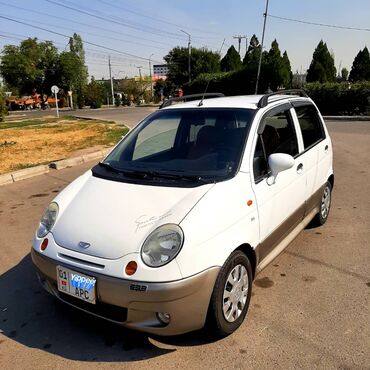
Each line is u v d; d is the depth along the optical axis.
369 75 34.06
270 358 2.71
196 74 52.34
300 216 4.20
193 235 2.62
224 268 2.76
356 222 5.19
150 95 70.25
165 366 2.68
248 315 3.21
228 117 3.64
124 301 2.56
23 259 4.44
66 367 2.71
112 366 2.70
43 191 7.47
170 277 2.51
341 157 9.63
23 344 2.97
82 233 2.85
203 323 2.71
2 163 10.25
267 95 3.94
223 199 2.89
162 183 3.10
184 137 3.75
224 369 2.63
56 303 3.51
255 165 3.33
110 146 12.57
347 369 2.58
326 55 30.78
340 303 3.34
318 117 4.93
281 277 3.82
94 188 3.28
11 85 61.00
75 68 60.88
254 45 47.69
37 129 20.66
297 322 3.10
